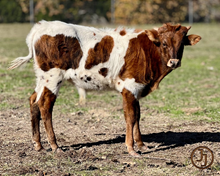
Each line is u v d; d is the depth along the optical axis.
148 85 8.21
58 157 7.79
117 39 8.12
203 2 55.75
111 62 8.04
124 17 48.88
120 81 8.09
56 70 8.05
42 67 8.07
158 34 7.82
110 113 11.60
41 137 9.25
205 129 9.95
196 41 7.93
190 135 9.47
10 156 7.87
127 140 8.06
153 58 8.02
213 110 11.77
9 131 9.65
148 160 7.74
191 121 10.73
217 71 18.92
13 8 48.41
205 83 16.08
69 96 13.48
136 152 8.09
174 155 8.07
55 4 48.34
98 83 8.24
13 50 24.08
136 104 8.35
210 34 38.22
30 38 8.22
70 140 9.08
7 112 11.42
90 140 9.10
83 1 49.16
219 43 31.88
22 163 7.50
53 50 7.99
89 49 8.03
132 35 8.16
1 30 39.31
